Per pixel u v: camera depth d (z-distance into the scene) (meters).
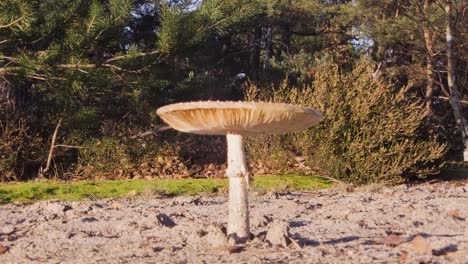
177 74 16.95
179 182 13.32
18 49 13.68
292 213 8.55
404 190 12.59
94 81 13.55
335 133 14.02
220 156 16.94
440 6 22.05
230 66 27.12
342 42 29.59
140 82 14.48
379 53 27.44
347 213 7.89
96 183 13.23
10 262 5.39
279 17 25.66
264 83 21.14
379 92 14.42
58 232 6.91
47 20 13.31
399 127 14.12
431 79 23.97
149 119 16.50
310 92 15.24
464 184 14.31
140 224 7.36
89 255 5.48
